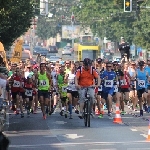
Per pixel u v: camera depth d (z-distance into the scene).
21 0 101.06
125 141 38.00
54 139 39.38
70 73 56.28
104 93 57.62
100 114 56.84
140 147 35.22
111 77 57.44
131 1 92.88
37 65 70.75
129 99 66.62
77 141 38.16
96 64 64.06
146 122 51.53
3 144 18.83
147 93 62.72
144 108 66.94
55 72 64.62
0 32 91.19
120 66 62.44
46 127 47.28
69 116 58.94
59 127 47.25
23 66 72.50
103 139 39.09
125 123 50.53
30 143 37.38
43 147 35.44
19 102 59.34
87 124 47.53
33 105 63.41
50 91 56.84
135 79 61.81
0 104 38.09
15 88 60.03
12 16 98.06
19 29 102.69
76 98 56.44
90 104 47.44
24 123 50.94
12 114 61.91
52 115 60.69
